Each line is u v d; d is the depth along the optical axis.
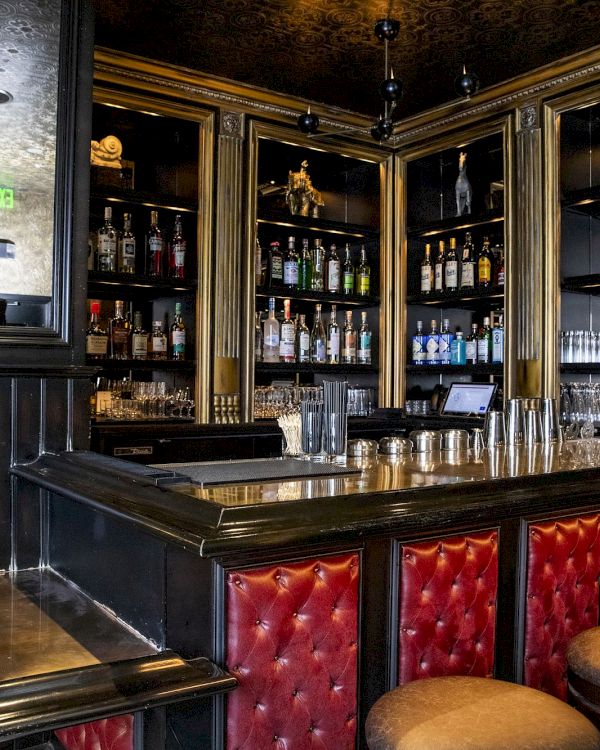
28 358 2.35
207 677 1.45
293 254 4.87
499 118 4.43
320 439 2.47
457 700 1.51
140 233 4.52
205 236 4.36
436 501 1.84
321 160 5.15
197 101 4.34
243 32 3.80
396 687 1.69
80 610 1.88
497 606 2.04
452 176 5.27
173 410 4.41
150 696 1.38
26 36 2.33
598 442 3.17
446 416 4.71
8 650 1.60
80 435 2.43
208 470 2.10
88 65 2.46
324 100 4.69
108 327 4.45
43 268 2.38
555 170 4.12
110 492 1.83
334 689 1.71
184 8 3.56
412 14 3.57
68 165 2.40
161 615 1.60
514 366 4.32
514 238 4.34
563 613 2.16
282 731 1.62
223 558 1.55
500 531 2.05
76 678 1.38
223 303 4.42
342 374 5.33
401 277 5.12
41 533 2.35
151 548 1.65
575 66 4.00
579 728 1.40
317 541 1.59
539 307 4.19
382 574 1.82
